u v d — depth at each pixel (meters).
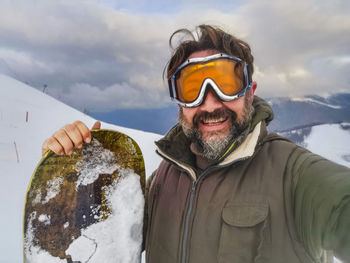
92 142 0.52
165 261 0.43
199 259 0.39
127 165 0.56
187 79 0.50
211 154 0.44
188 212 0.42
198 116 0.46
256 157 0.41
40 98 16.56
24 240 0.45
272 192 0.37
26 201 0.46
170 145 0.50
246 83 0.46
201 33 0.52
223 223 0.38
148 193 0.57
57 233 0.48
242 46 0.51
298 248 0.34
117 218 0.52
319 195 0.31
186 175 0.47
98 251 0.49
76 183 0.51
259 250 0.35
